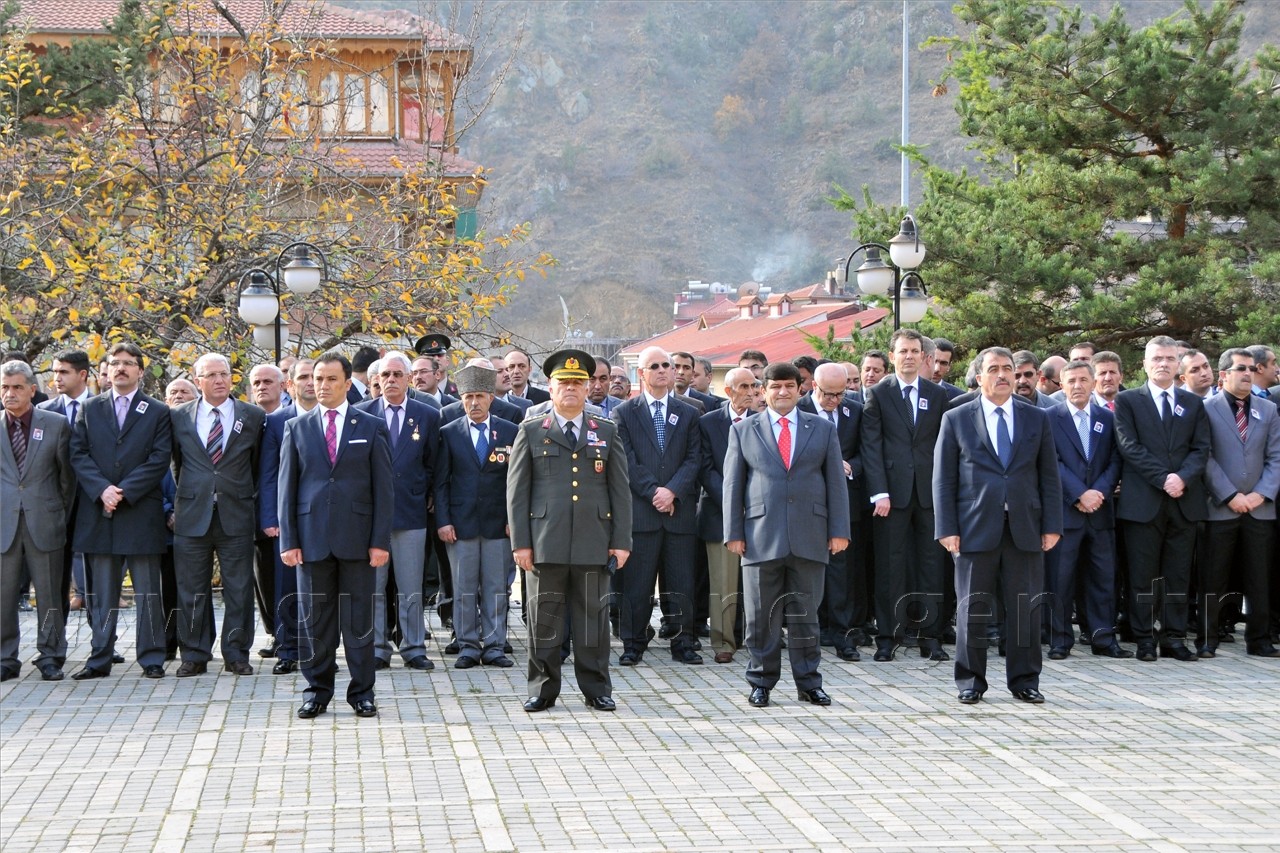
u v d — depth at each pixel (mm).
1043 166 18750
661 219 113188
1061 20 18828
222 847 5910
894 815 6375
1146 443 10594
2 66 16562
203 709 8688
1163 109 18453
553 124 123250
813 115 124375
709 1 139875
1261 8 81375
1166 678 9852
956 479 9109
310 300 16375
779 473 8977
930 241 18078
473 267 17078
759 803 6570
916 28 130375
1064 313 18344
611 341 65500
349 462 8516
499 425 10305
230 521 9867
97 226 15328
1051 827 6195
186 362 14547
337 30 27016
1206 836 6062
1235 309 17422
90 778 7020
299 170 17328
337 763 7312
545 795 6699
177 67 18203
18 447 9742
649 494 10359
